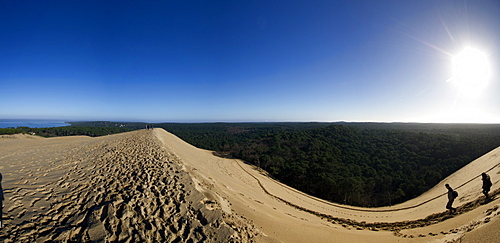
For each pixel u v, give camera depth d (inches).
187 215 206.7
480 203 355.9
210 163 963.3
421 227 339.6
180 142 1485.0
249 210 306.2
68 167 381.4
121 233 166.7
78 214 193.8
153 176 316.5
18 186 258.4
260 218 285.9
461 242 206.1
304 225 320.8
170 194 252.7
